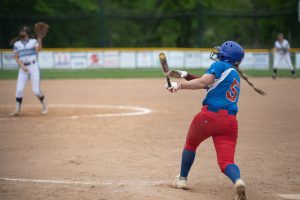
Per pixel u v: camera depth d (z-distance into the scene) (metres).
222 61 17.17
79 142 27.92
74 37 114.75
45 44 110.31
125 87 62.66
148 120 36.00
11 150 25.84
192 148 18.00
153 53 95.69
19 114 39.41
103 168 21.89
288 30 113.50
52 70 91.81
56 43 112.12
